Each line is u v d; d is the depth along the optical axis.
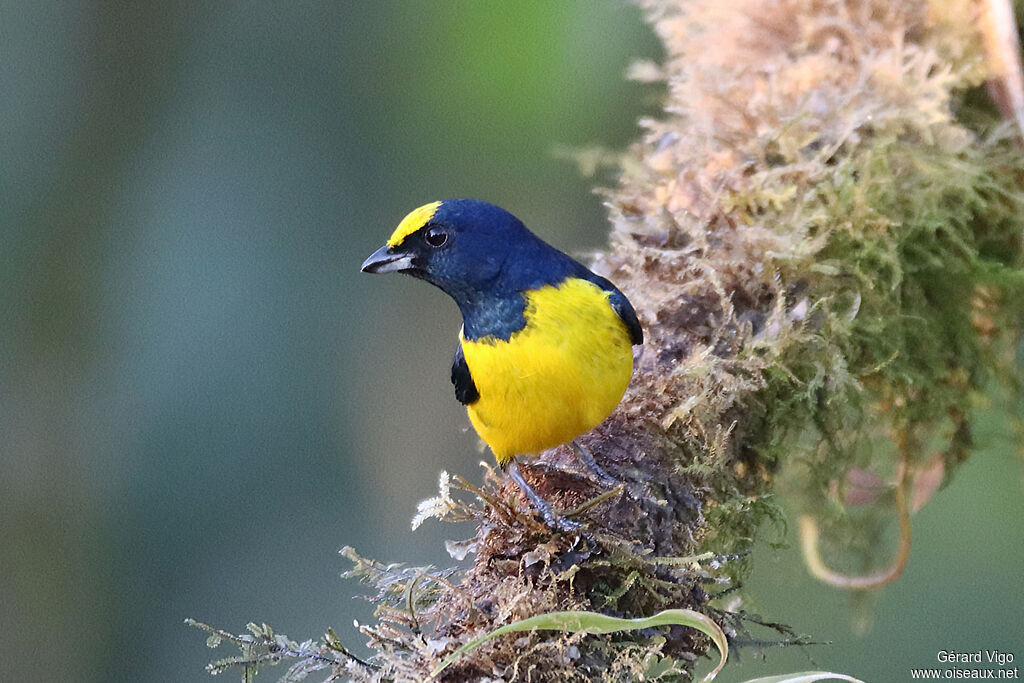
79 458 12.73
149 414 12.66
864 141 7.43
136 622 12.58
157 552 12.72
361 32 13.28
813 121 7.45
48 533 12.54
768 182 7.21
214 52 13.30
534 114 13.05
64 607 12.50
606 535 5.47
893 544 10.23
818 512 7.77
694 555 6.02
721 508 6.41
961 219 7.62
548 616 4.77
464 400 6.15
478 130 13.37
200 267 13.05
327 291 13.45
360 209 13.63
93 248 13.01
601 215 14.64
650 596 5.51
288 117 13.40
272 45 13.32
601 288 5.98
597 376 5.82
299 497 13.20
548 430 5.96
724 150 7.64
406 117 13.34
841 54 8.07
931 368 7.80
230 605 12.68
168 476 12.67
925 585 11.98
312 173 13.43
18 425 12.61
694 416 6.39
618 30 12.45
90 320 12.91
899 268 7.18
